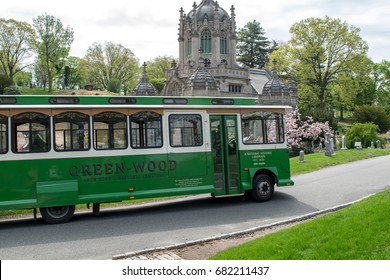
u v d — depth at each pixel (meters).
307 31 74.75
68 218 14.45
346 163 32.69
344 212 11.34
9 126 13.88
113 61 110.25
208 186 16.12
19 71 102.50
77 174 14.45
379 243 8.45
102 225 13.70
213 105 16.39
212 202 17.58
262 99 69.44
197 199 18.61
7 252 10.71
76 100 14.61
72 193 14.25
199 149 16.06
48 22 101.00
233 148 16.69
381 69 102.19
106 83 110.94
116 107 14.95
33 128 14.11
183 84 68.38
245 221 13.62
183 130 15.92
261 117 17.25
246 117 16.97
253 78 80.31
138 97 15.38
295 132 54.00
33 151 14.05
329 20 73.88
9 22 94.12
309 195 18.02
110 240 11.66
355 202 14.53
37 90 111.19
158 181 15.45
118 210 16.67
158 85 109.81
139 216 15.07
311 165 29.83
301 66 76.06
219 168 16.38
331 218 10.84
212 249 10.27
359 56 73.44
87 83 116.56
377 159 35.28
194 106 16.03
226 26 74.06
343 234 9.17
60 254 10.38
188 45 74.75
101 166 14.74
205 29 73.38
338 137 69.44
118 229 13.02
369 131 52.47
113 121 14.95
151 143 15.45
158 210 16.20
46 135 14.21
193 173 15.94
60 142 14.34
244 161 16.81
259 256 8.70
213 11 74.50
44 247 11.11
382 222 9.55
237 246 9.95
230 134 16.66
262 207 15.91
